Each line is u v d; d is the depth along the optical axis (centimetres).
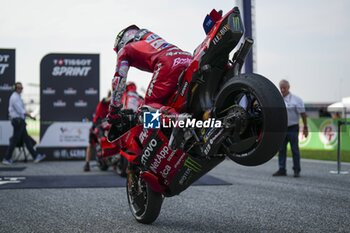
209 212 512
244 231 419
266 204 557
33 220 472
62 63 1366
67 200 595
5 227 440
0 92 1330
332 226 435
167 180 418
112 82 418
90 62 1373
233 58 361
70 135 1369
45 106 1362
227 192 656
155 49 401
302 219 468
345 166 1052
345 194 634
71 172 990
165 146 404
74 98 1371
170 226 444
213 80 362
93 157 1365
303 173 912
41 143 1358
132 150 438
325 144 1416
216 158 369
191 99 368
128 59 417
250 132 331
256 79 324
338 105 1697
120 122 437
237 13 340
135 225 450
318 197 608
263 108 313
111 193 654
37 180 818
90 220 473
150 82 404
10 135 1327
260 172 947
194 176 402
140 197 460
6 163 1230
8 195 636
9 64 1334
